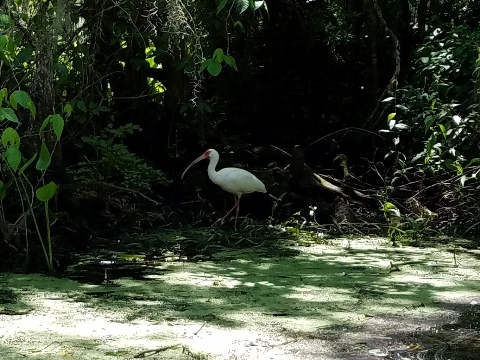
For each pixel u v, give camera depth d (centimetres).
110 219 925
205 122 1150
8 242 730
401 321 564
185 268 729
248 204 1038
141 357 469
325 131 1206
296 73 1243
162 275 698
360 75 1248
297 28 1245
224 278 688
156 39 1040
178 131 1132
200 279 683
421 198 1021
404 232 907
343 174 1094
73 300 604
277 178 1052
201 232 931
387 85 1156
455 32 1139
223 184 960
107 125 1053
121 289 641
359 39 1249
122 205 956
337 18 1357
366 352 492
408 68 1232
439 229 959
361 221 984
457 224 979
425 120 1024
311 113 1225
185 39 1052
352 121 1207
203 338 511
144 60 1057
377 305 606
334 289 655
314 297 627
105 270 716
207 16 1112
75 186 844
